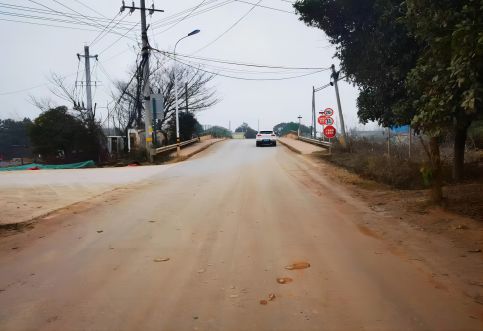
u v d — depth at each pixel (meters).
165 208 9.88
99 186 13.52
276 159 23.38
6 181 14.74
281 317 4.27
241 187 12.95
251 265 5.83
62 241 7.24
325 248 6.57
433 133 7.57
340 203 10.20
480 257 5.95
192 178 15.49
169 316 4.33
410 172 13.16
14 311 4.52
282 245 6.76
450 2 7.18
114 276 5.51
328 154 23.81
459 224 7.54
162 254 6.39
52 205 10.21
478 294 4.75
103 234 7.63
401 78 11.73
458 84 6.34
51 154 36.62
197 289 5.02
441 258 5.97
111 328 4.10
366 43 12.54
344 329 4.00
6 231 7.97
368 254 6.25
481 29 5.71
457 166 11.69
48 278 5.50
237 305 4.57
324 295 4.79
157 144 32.22
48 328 4.12
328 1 12.83
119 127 41.97
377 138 27.30
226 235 7.39
